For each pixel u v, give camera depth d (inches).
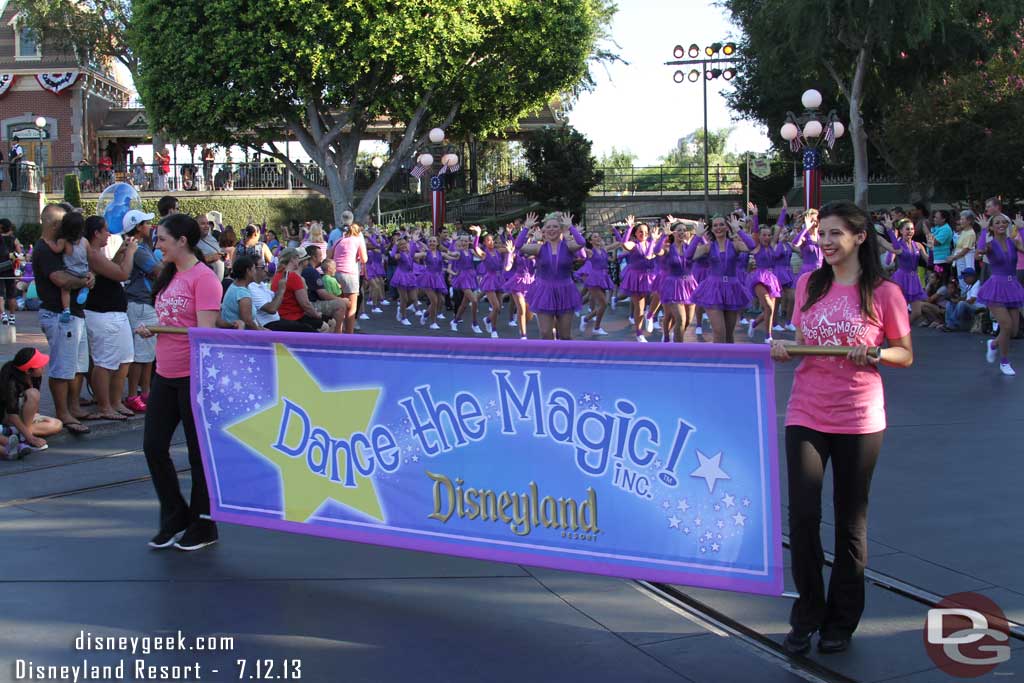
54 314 319.0
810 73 1170.0
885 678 148.3
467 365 179.3
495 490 179.0
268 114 1143.0
